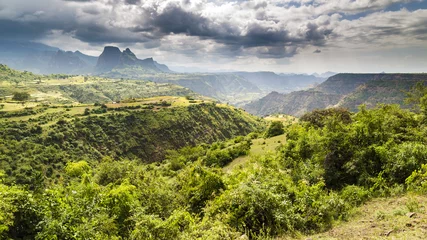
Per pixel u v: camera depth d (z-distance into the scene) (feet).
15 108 440.04
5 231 25.86
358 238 27.50
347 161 63.10
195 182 61.93
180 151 300.40
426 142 64.44
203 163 207.62
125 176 88.99
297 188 48.34
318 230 34.88
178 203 58.39
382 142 62.80
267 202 37.88
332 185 61.62
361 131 66.95
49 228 27.45
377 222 31.81
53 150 277.64
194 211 55.21
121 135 382.01
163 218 51.57
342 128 71.20
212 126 508.12
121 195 41.98
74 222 30.60
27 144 268.82
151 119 437.99
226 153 200.34
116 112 432.66
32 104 505.25
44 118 365.81
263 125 590.55
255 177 51.57
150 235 32.35
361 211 39.50
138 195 54.95
